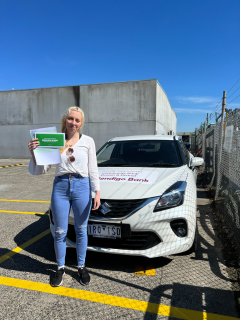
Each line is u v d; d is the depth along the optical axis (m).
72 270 2.54
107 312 1.91
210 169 6.74
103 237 2.44
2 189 6.81
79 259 2.32
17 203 5.30
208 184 6.88
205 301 2.03
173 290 2.18
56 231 2.23
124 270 2.53
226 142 4.31
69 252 2.94
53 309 1.96
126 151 3.75
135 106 14.08
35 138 1.96
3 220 4.16
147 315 1.87
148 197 2.46
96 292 2.17
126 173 2.98
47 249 3.04
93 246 2.51
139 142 3.94
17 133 16.83
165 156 3.52
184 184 2.73
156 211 2.38
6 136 17.06
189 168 3.48
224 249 2.96
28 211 4.69
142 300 2.05
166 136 4.13
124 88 14.22
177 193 2.54
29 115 16.44
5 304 2.03
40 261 2.74
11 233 3.57
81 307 1.98
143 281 2.32
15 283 2.32
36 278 2.40
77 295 2.13
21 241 3.29
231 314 1.88
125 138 4.20
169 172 2.99
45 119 16.11
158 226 2.35
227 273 2.44
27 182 7.81
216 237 3.33
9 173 9.76
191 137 20.47
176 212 2.41
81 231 2.26
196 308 1.94
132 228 2.35
